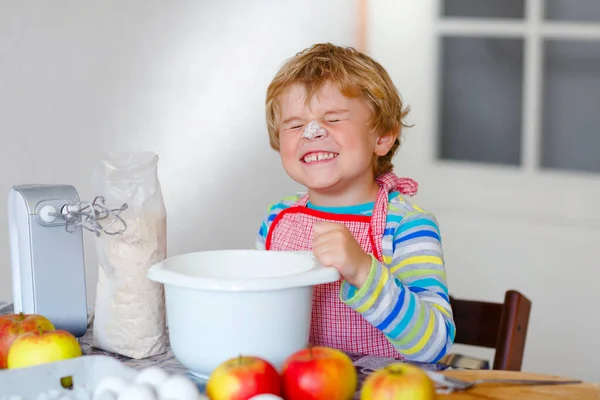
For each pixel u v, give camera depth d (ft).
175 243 7.80
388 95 4.14
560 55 8.39
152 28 7.76
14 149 7.70
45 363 2.70
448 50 8.79
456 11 8.65
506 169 8.59
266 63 8.25
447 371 3.11
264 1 8.14
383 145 4.22
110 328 3.43
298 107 3.95
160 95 7.82
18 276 3.67
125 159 3.50
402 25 8.74
